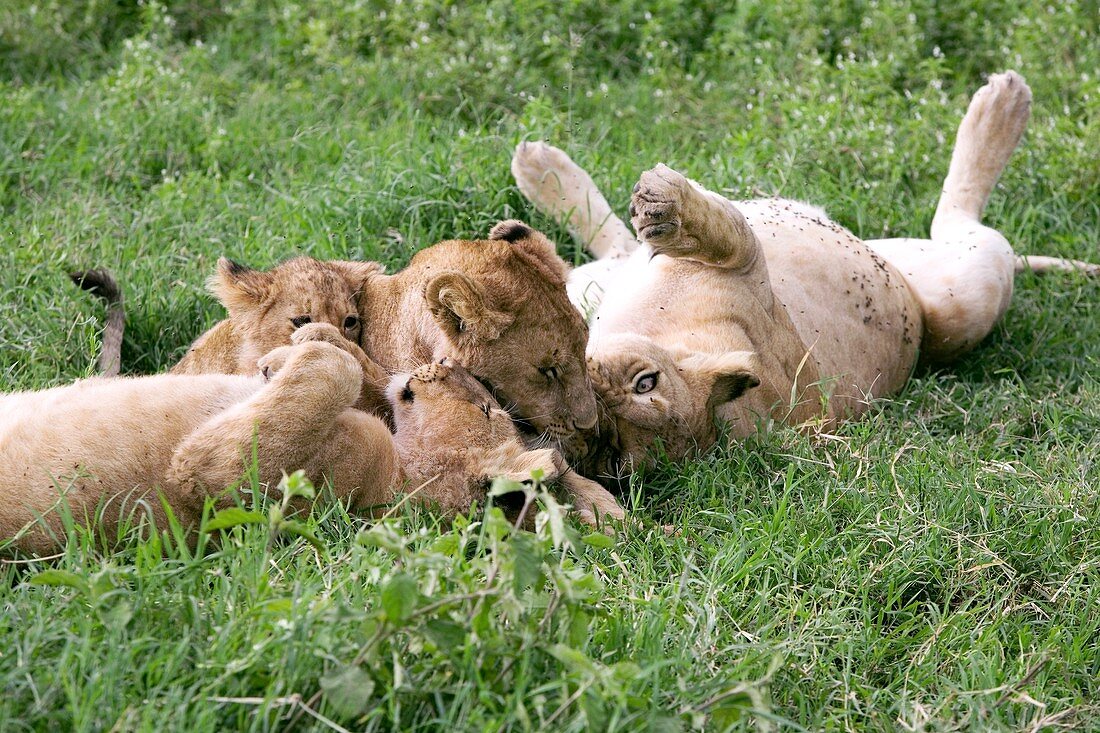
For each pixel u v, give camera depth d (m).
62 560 7.25
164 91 15.73
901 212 14.46
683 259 11.08
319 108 16.03
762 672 7.14
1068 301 13.49
